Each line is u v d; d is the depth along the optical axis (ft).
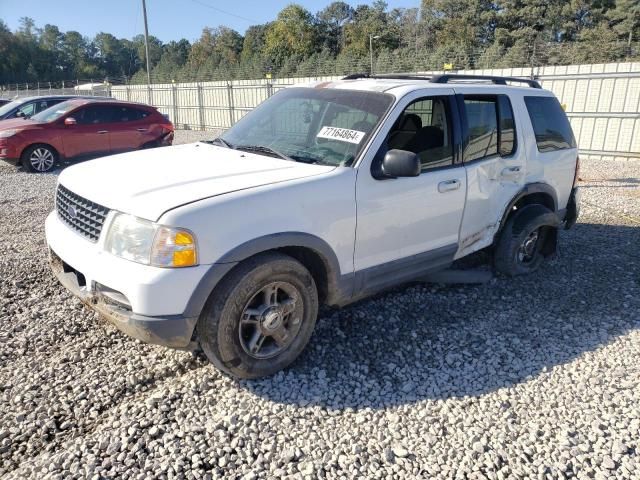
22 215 23.93
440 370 11.14
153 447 8.52
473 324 13.21
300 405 9.79
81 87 131.03
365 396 10.17
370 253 11.73
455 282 15.08
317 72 106.01
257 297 10.27
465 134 13.53
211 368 10.87
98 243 9.80
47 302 13.89
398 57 91.61
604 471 8.27
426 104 12.99
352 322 13.07
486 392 10.39
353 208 11.08
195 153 12.69
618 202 27.58
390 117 11.89
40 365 10.96
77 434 8.99
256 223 9.68
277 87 70.85
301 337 10.94
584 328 13.11
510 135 15.03
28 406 9.61
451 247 13.56
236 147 13.12
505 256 15.65
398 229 12.09
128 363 11.06
